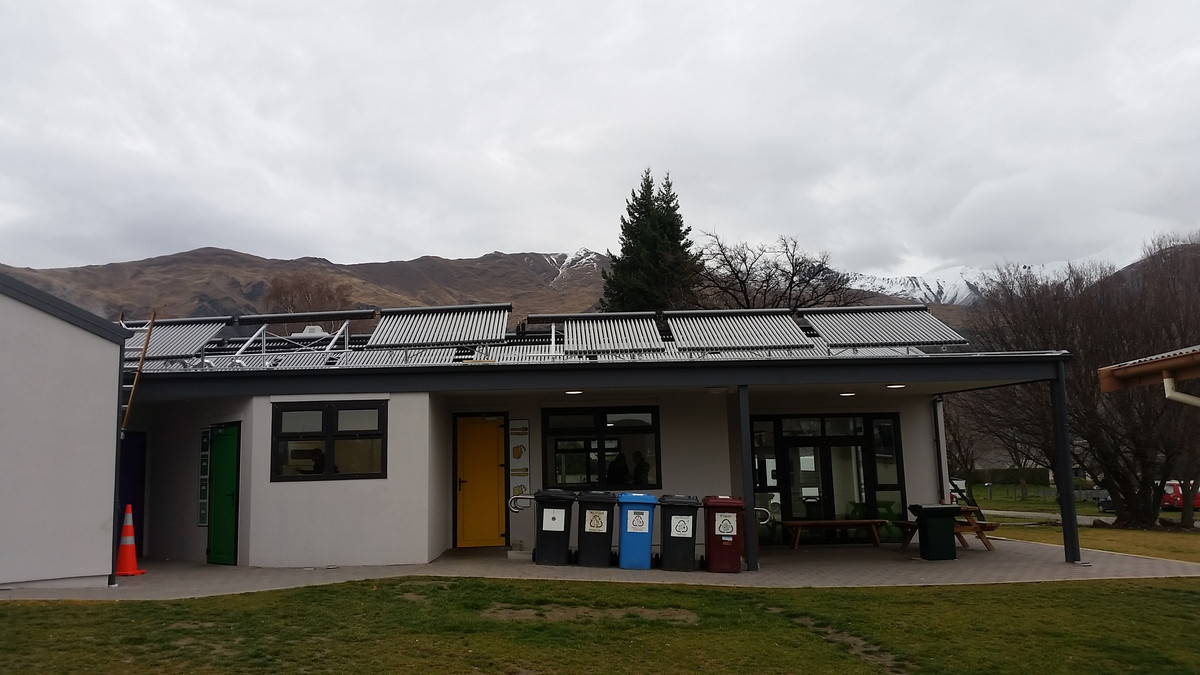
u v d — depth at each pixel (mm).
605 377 12156
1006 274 34062
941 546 13242
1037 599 9852
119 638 7059
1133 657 7602
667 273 39281
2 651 6535
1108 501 29078
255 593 9352
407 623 8055
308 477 12141
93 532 9852
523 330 15773
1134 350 23469
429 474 12336
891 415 15906
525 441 14352
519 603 9180
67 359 9805
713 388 13156
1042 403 24438
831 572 11977
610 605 9273
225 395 12242
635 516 12156
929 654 7648
